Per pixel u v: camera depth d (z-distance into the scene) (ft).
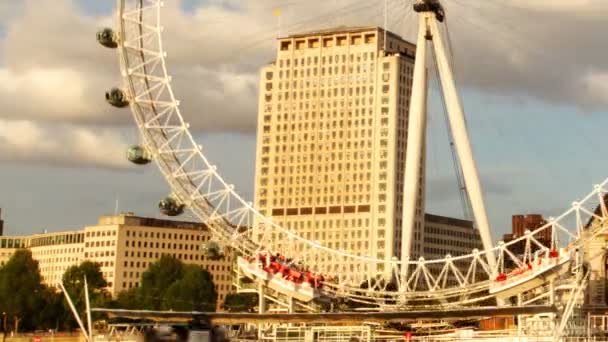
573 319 624.59
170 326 493.36
